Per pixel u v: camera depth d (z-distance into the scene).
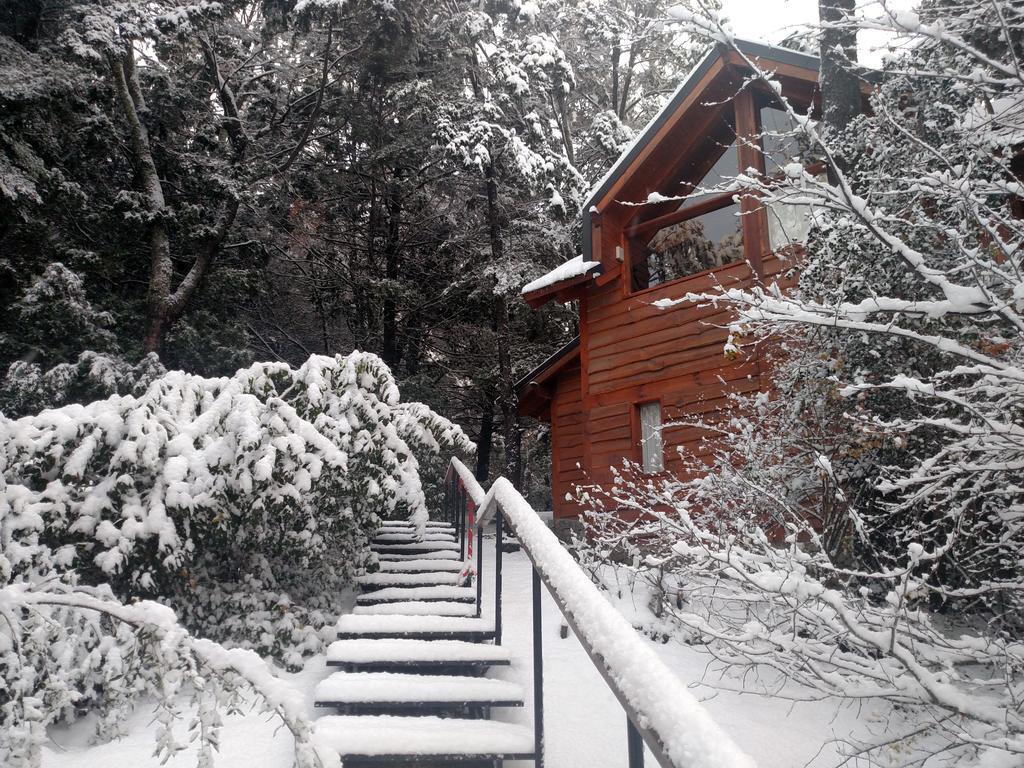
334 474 4.89
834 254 4.63
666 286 9.63
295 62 18.41
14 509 3.70
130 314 13.38
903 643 2.95
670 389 9.20
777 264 8.22
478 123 14.74
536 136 15.20
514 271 14.91
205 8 13.36
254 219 17.38
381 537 7.43
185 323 13.86
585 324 10.54
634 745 1.77
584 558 6.63
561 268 10.80
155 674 2.18
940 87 4.42
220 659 2.17
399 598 5.45
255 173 15.67
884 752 3.26
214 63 16.06
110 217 13.51
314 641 4.71
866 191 4.51
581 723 3.78
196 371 13.81
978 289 3.12
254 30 18.81
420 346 20.25
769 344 5.88
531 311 17.16
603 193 10.16
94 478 4.23
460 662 4.05
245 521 4.75
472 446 7.06
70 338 11.16
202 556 4.84
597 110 19.23
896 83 4.62
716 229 9.59
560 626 5.49
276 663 4.56
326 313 20.25
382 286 17.20
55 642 3.34
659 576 5.20
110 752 3.26
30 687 2.91
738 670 4.69
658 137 9.65
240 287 15.40
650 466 9.27
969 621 4.48
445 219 18.95
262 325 19.66
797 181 3.67
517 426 15.67
